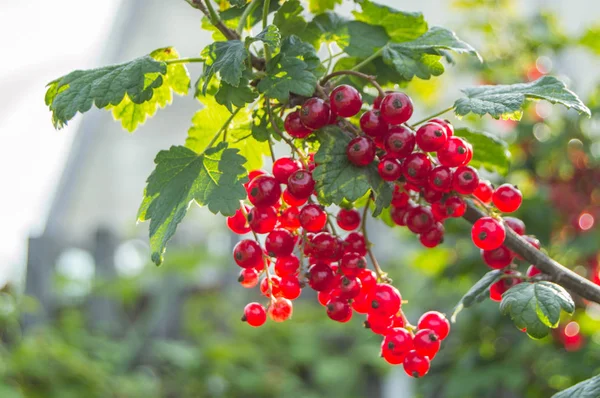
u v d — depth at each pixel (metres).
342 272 1.94
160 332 7.67
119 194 8.05
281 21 2.13
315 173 1.75
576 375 3.86
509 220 2.16
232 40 1.92
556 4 7.53
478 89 1.98
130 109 2.29
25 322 7.36
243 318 2.00
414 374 1.88
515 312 1.81
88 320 7.69
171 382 7.05
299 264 1.94
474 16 5.11
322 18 2.28
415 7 7.38
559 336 4.01
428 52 2.08
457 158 1.80
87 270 7.98
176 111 7.75
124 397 6.30
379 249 7.65
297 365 7.78
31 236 7.75
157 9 7.62
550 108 4.54
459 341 4.84
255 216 1.89
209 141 2.30
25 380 5.52
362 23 2.28
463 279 4.48
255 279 2.09
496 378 4.12
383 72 2.29
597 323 4.06
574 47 4.79
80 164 7.94
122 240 8.18
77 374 5.86
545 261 1.98
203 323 7.79
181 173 1.86
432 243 2.06
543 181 4.46
